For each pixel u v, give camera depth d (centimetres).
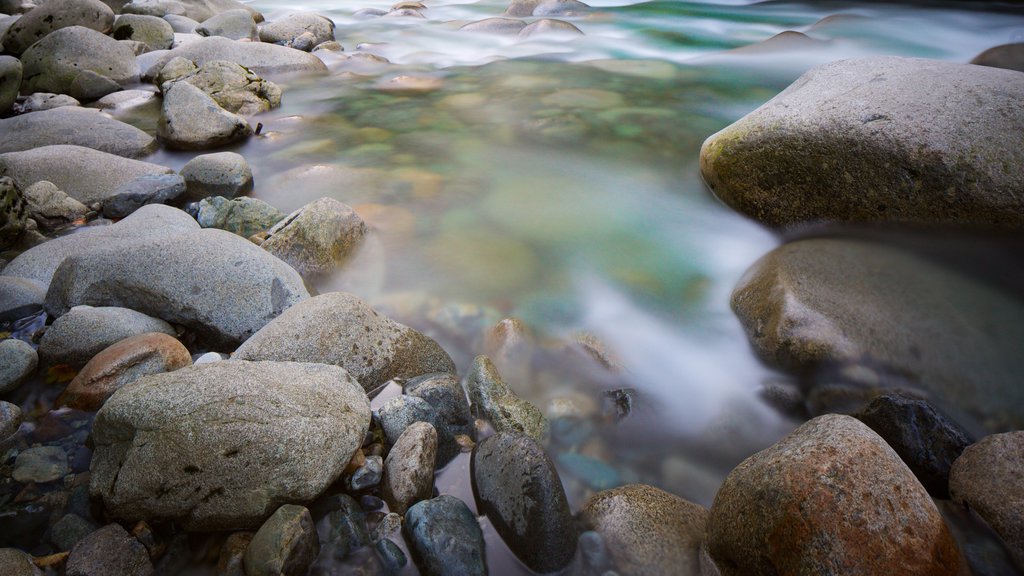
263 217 495
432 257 473
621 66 969
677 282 445
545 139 698
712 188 525
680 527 249
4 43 1045
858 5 1255
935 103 416
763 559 210
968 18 1069
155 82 902
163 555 241
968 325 328
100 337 337
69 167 550
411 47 1177
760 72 895
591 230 514
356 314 337
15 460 279
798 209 454
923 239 402
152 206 484
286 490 247
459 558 233
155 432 246
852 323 331
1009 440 256
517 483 248
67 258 385
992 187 380
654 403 337
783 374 338
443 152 672
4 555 225
